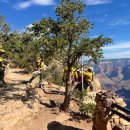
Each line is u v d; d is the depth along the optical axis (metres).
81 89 18.64
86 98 18.06
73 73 16.62
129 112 11.13
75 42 15.45
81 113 16.09
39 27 15.16
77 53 15.52
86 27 15.41
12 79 23.52
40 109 15.69
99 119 12.84
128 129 15.06
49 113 15.31
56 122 14.45
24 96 16.62
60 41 14.30
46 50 14.85
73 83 18.27
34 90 18.22
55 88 20.55
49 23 15.06
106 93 12.68
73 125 14.97
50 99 17.41
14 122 13.55
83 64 16.34
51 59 15.95
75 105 17.33
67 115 15.63
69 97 16.06
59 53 15.67
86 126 15.12
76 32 15.31
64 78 16.69
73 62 15.81
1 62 19.91
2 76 19.78
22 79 24.02
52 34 15.33
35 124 13.99
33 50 15.80
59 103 16.75
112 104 12.41
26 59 19.03
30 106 15.22
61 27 14.64
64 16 15.34
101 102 12.69
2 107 14.36
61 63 17.12
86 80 18.84
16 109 14.42
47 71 19.44
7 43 20.06
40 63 19.58
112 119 14.98
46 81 21.41
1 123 13.05
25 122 13.99
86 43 14.81
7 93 17.03
